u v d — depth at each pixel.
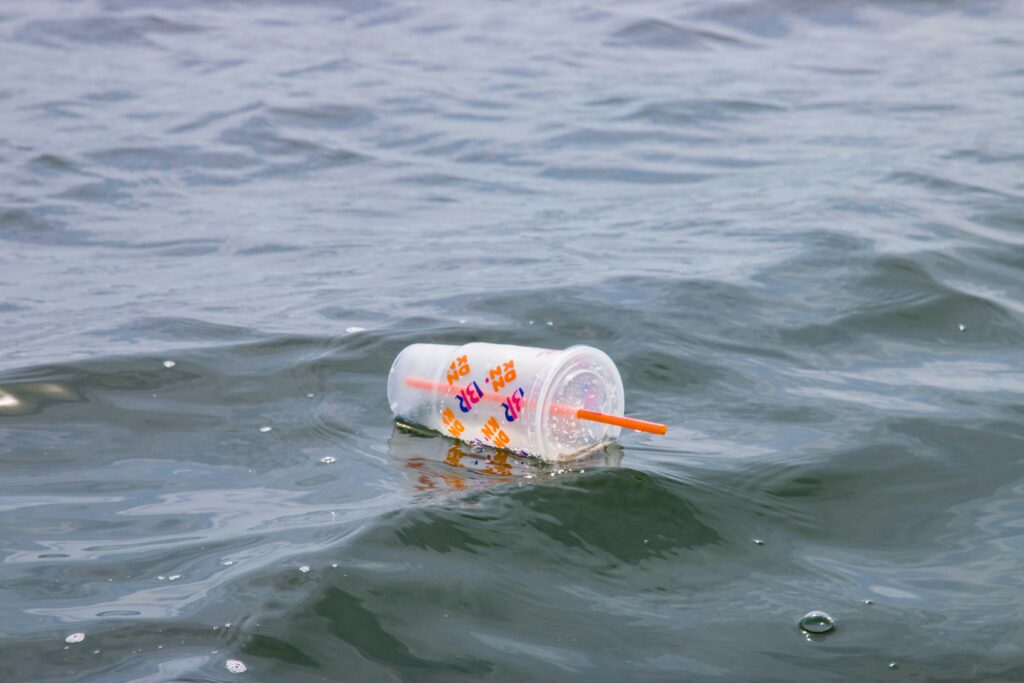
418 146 13.57
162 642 3.79
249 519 4.73
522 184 11.84
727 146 13.20
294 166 12.73
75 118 14.66
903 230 9.27
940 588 4.32
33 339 7.07
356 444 5.60
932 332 7.23
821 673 3.78
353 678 3.66
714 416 5.93
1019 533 4.73
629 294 7.74
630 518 4.77
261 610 3.97
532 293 7.81
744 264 8.41
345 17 21.28
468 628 3.96
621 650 3.89
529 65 17.78
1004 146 12.59
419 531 4.53
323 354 6.77
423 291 8.04
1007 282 8.12
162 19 20.70
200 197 11.41
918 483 5.18
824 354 6.85
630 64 17.91
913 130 13.59
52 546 4.49
